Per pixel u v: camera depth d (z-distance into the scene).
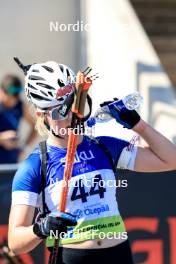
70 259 7.57
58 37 21.55
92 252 7.55
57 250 7.43
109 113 7.82
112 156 7.86
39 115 7.70
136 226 12.89
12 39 21.45
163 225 12.95
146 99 19.53
